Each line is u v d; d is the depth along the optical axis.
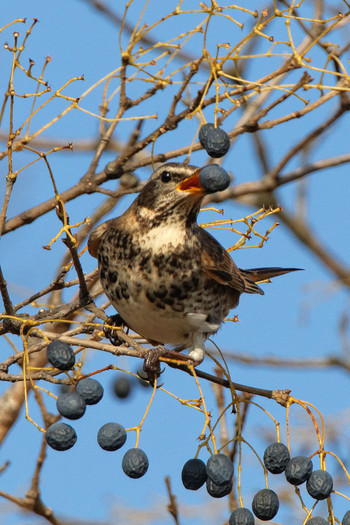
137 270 10.96
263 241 10.91
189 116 9.84
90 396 8.16
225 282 11.45
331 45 11.02
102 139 12.46
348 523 8.02
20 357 9.26
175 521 11.06
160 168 11.06
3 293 9.60
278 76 12.02
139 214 11.08
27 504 11.74
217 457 8.18
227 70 13.70
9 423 12.76
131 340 9.73
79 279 9.62
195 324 11.30
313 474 8.16
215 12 9.82
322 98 12.05
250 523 7.95
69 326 12.47
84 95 10.30
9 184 9.33
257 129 12.08
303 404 8.73
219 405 11.92
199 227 11.43
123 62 10.95
